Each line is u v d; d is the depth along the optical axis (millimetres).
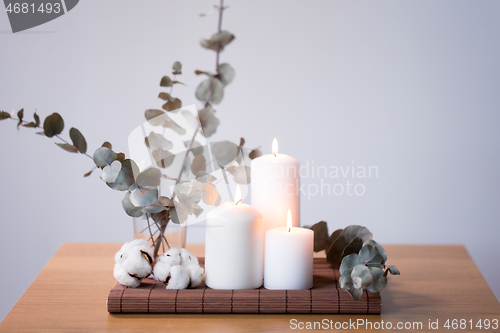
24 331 934
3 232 1647
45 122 1002
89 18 1572
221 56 1586
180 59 1584
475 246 1629
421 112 1593
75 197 1647
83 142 1015
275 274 997
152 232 1053
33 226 1650
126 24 1574
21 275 1660
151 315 976
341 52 1582
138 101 1593
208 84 961
